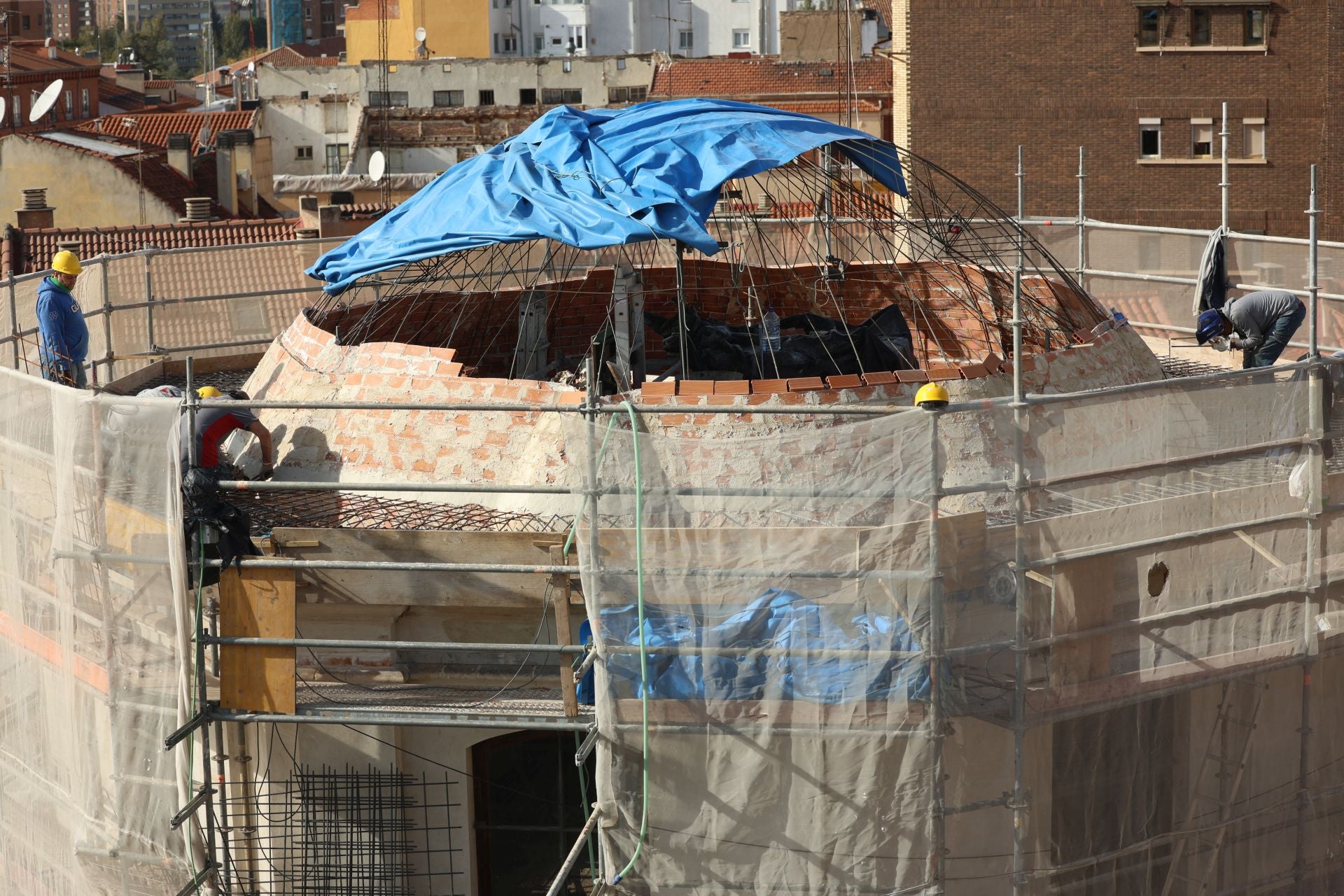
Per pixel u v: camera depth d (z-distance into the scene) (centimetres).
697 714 2397
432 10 19150
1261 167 9312
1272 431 2606
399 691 2702
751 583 2370
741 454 2469
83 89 18538
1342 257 5022
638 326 3128
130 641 2494
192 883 2497
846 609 2375
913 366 3416
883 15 16712
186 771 2489
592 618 2375
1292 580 2661
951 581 2394
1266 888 2806
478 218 3067
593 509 2350
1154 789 2662
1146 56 9231
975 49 9306
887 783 2408
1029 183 9438
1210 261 4181
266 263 5462
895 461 2336
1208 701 2700
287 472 2939
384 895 2734
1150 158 9356
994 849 2556
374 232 3241
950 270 3909
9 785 2869
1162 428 2530
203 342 4812
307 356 3189
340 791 2720
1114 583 2505
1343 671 2845
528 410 2342
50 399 2541
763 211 4759
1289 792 2798
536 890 2861
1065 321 3575
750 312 4088
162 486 2405
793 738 2405
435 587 2566
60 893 2736
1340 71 9175
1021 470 2383
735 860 2439
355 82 16138
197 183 12725
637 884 2447
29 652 2730
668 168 3022
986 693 2456
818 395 2797
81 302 4600
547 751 2838
